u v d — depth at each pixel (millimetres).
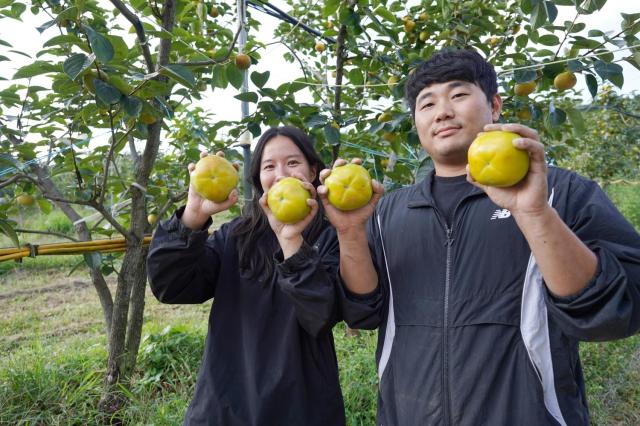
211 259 1820
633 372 3545
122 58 2029
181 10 3033
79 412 2742
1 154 2133
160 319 5168
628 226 1268
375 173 3375
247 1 3104
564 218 1361
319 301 1480
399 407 1487
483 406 1320
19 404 2789
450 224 1531
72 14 1739
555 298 1188
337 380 1774
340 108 3365
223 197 1544
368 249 1558
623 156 8820
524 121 3186
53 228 10445
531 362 1298
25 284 6898
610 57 2270
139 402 2758
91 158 2875
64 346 4082
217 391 1663
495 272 1392
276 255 1574
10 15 2412
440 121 1512
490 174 1130
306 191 1501
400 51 3176
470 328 1376
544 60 2590
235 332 1750
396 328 1551
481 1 3379
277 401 1626
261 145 1771
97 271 3059
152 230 3182
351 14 2809
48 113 2678
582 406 1337
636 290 1159
